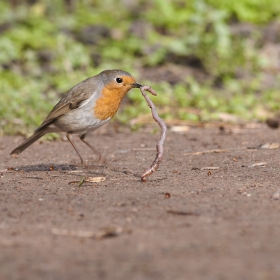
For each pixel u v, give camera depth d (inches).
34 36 981.2
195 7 969.5
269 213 306.0
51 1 1116.5
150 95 756.0
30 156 515.2
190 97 775.1
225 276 224.2
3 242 270.4
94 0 1151.6
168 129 651.5
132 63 919.7
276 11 1020.5
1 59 902.4
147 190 365.4
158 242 264.5
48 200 345.7
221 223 290.2
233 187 367.6
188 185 378.0
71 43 937.5
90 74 853.2
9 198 353.4
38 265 241.4
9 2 1165.1
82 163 449.4
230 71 903.1
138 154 515.5
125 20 1069.1
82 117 429.7
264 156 479.5
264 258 242.5
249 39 954.7
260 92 853.2
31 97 735.1
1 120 665.0
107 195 354.0
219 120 692.7
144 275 227.3
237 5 996.6
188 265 236.5
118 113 716.7
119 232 279.9
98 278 226.4
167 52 938.7
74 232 280.5
